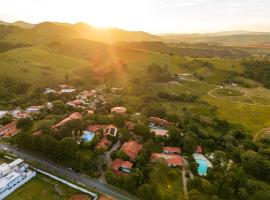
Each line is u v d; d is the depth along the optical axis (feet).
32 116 485.56
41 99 590.96
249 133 474.08
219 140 426.92
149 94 648.38
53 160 354.33
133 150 360.69
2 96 595.88
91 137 396.16
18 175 299.79
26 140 370.73
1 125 458.09
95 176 318.45
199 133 446.60
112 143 395.96
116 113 483.10
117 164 332.19
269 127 497.87
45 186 299.38
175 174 321.73
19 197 277.64
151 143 380.37
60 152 345.31
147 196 281.74
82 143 377.50
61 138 383.45
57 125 430.20
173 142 406.82
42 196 281.54
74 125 414.82
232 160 376.68
